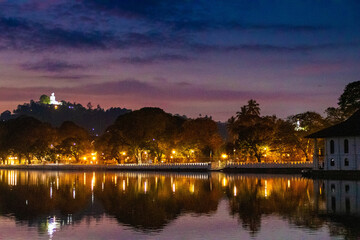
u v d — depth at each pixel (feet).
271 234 121.29
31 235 123.44
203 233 123.65
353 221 137.18
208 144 555.69
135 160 627.46
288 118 459.73
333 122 436.76
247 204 176.35
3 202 190.90
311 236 118.21
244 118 539.70
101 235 122.62
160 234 122.93
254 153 474.08
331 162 342.23
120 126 542.98
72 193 226.17
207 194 212.84
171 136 533.96
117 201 190.49
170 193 219.61
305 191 219.20
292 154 460.96
